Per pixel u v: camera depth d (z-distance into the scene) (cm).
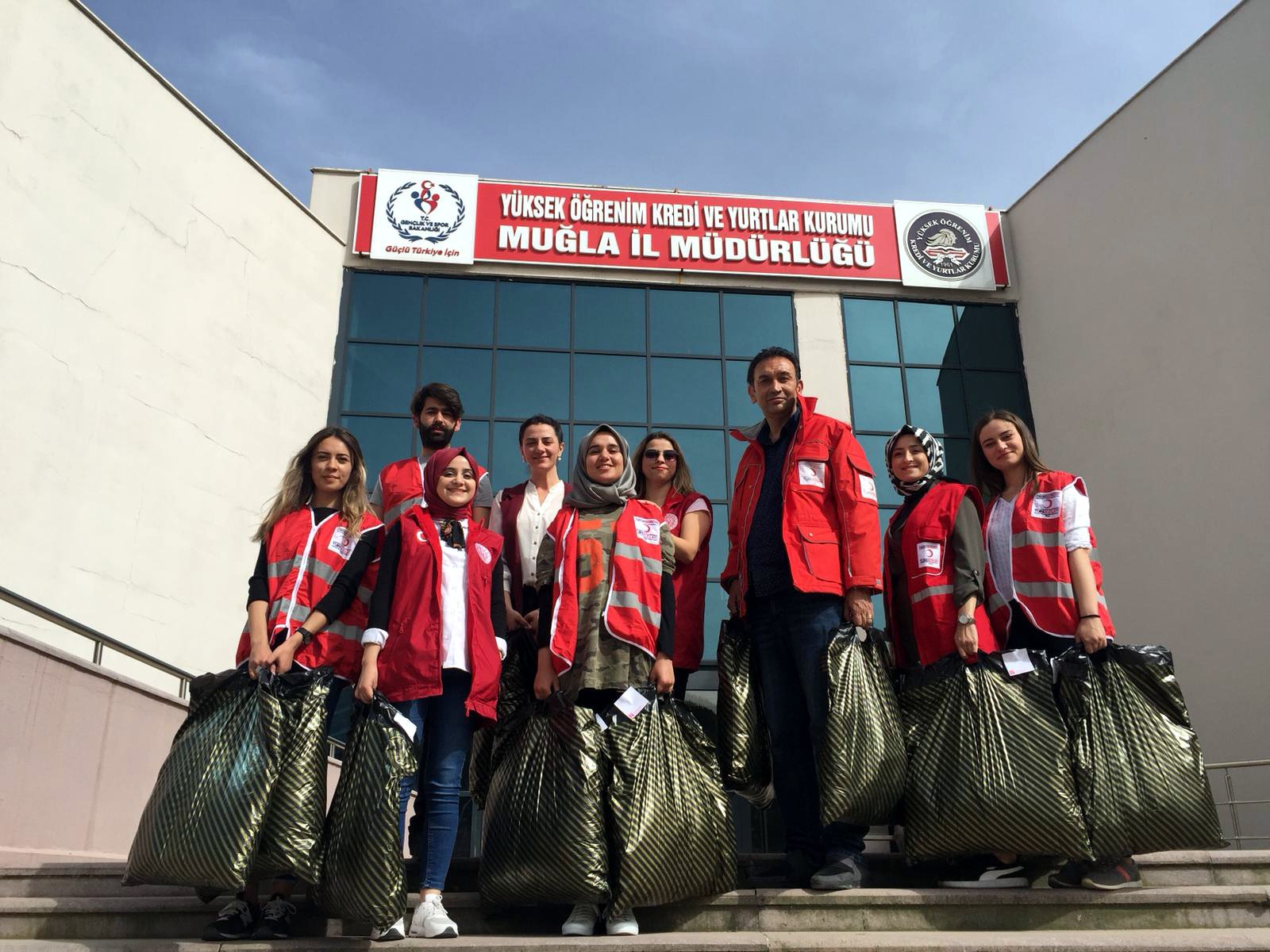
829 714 366
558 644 357
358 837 315
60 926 341
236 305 1130
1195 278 1112
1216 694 1030
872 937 317
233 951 301
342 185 1381
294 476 398
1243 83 1059
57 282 913
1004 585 411
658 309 1395
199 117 1108
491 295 1369
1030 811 352
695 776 356
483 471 447
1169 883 408
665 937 317
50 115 932
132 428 968
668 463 462
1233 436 1043
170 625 975
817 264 1420
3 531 827
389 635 354
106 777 590
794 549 391
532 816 337
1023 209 1438
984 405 1384
